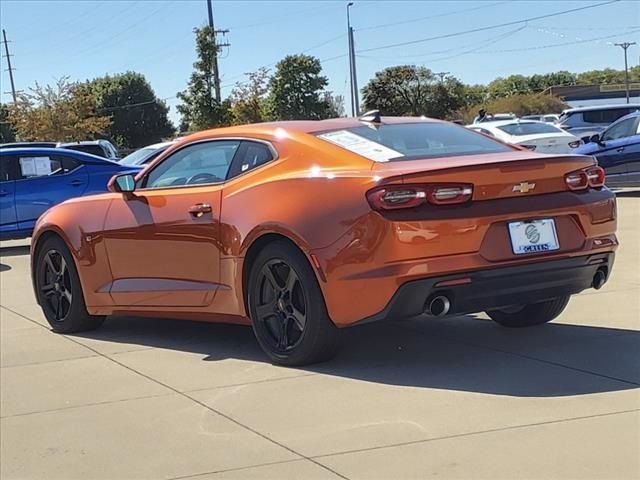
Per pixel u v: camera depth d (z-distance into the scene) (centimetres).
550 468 350
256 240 518
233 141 568
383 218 459
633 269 795
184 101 3766
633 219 1173
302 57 6538
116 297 619
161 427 435
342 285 473
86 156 1298
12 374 552
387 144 522
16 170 1259
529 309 582
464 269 462
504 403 430
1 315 756
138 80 8194
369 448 384
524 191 484
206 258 557
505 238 475
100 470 388
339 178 486
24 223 1255
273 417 435
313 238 480
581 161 510
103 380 527
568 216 498
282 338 519
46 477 384
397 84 6975
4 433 443
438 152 521
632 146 1431
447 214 462
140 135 8188
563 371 480
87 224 637
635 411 407
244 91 3966
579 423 396
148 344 615
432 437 391
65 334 668
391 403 441
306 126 552
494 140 568
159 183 609
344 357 535
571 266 496
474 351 536
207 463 384
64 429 443
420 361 518
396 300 460
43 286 684
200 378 515
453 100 7006
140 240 598
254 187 529
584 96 8494
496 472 349
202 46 3684
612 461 353
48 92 4938
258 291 524
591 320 604
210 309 560
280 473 366
